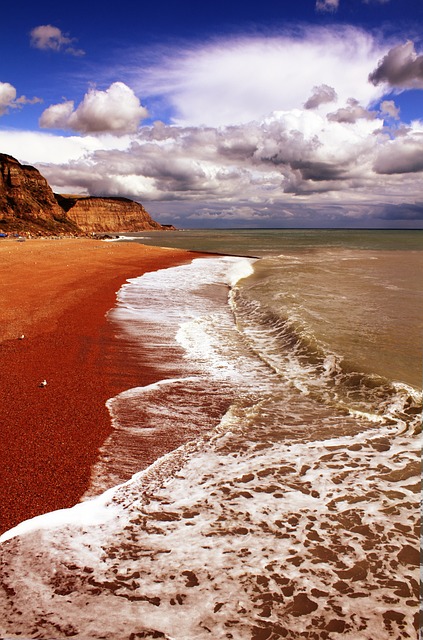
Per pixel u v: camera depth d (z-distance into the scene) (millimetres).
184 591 3303
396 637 2895
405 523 4125
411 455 5441
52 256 30625
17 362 8727
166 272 26281
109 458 5332
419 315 13062
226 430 6141
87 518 4203
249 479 4922
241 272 26000
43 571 3502
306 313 13258
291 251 48750
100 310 14211
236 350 10180
